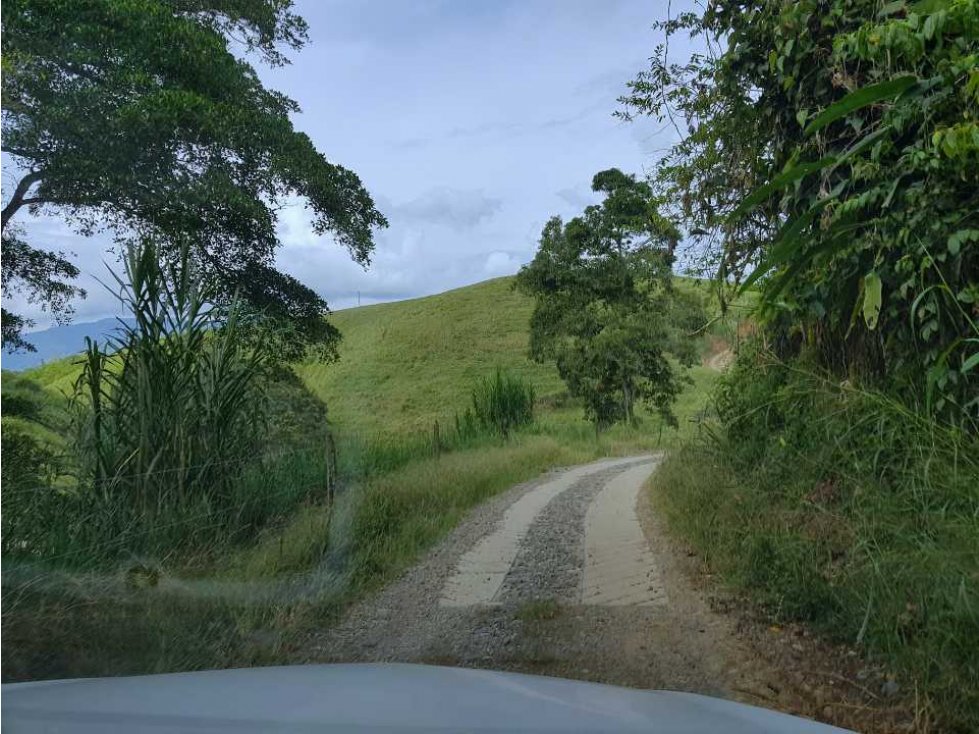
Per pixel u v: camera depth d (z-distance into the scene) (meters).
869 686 3.97
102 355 7.35
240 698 1.88
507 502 11.74
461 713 1.78
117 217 13.62
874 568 4.37
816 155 6.81
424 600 6.28
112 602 5.20
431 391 51.56
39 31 11.71
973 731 3.40
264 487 8.30
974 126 4.69
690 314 34.56
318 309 16.38
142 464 7.18
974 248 5.21
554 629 5.41
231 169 14.03
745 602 5.41
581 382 37.91
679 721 1.85
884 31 5.27
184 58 13.03
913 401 5.66
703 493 7.86
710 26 8.18
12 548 5.61
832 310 6.42
